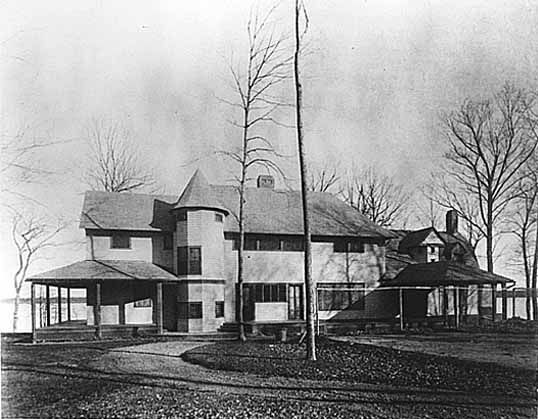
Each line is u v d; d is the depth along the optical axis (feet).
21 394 56.49
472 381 60.95
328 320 131.44
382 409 50.93
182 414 49.44
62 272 108.88
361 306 134.51
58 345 95.09
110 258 121.19
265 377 63.72
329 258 133.49
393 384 60.23
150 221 124.77
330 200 145.38
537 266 159.84
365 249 136.98
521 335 103.96
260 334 112.98
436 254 155.02
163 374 65.82
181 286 120.06
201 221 120.98
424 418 48.70
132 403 52.85
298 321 120.57
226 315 125.70
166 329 121.60
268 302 128.06
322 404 52.21
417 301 136.46
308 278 76.89
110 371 67.77
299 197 142.31
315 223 134.62
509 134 165.58
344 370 67.05
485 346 85.87
